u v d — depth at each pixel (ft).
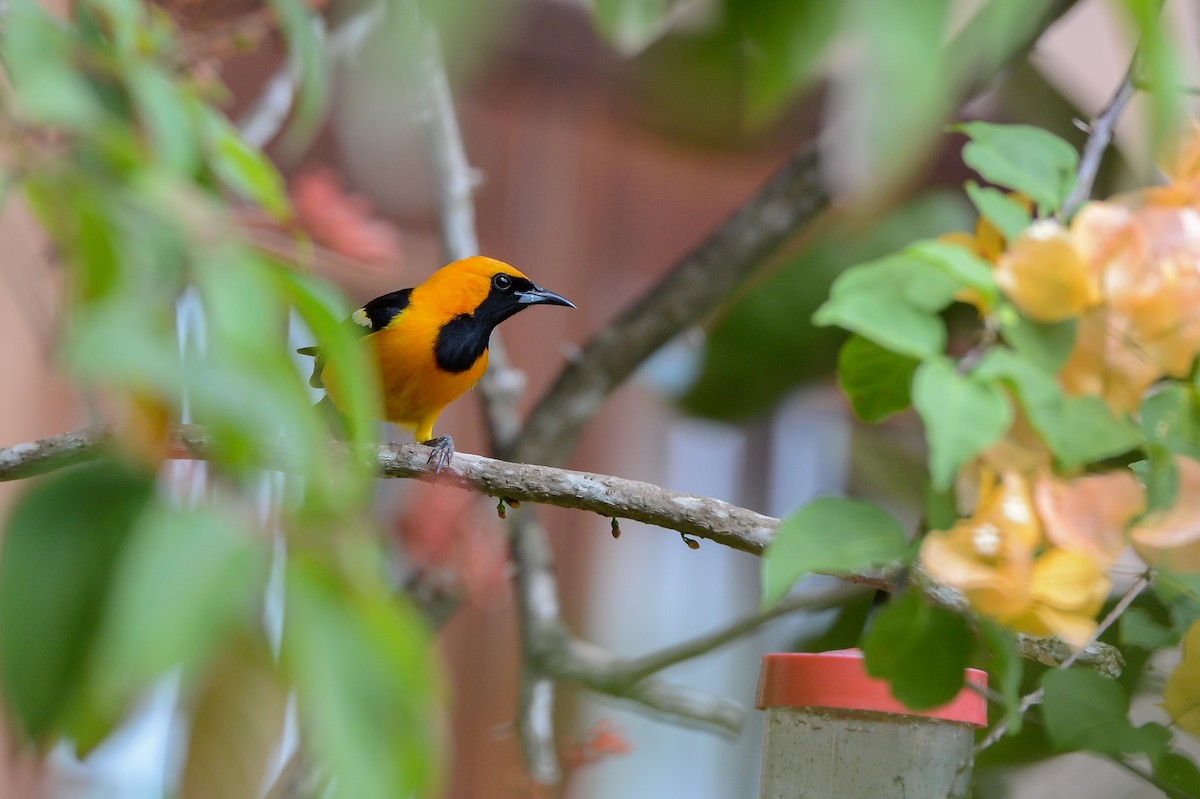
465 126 27.68
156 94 6.02
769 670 10.05
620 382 20.25
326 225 14.94
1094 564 7.31
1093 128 8.41
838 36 3.15
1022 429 7.39
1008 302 7.47
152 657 3.71
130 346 4.10
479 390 22.18
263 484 4.50
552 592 20.10
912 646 7.76
